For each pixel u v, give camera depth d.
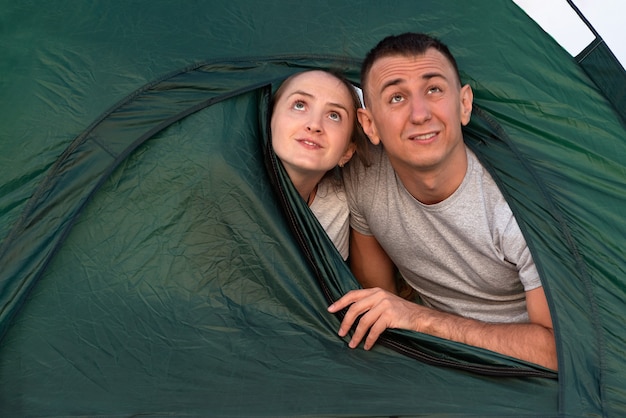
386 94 2.53
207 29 2.68
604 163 2.64
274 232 2.53
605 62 2.81
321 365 2.35
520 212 2.59
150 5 2.69
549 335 2.42
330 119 2.62
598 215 2.55
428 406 2.25
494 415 2.24
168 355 2.32
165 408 2.22
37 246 2.37
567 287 2.46
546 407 2.27
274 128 2.61
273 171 2.56
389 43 2.57
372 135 2.67
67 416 2.18
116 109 2.52
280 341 2.40
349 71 2.75
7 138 2.45
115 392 2.24
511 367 2.34
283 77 2.69
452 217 2.64
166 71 2.58
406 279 3.01
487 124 2.72
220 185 2.53
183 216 2.49
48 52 2.58
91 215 2.46
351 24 2.76
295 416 2.22
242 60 2.66
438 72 2.51
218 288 2.46
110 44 2.60
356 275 3.12
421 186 2.62
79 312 2.36
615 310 2.41
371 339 2.40
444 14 2.79
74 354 2.30
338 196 2.90
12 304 2.29
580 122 2.69
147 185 2.50
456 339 2.45
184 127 2.56
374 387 2.30
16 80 2.53
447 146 2.50
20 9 2.64
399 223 2.78
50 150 2.45
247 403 2.24
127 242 2.45
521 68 2.75
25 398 2.22
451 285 2.81
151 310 2.39
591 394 2.30
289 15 2.75
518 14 2.81
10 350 2.29
